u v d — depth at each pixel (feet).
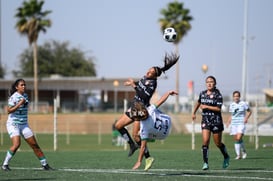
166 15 494.18
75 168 101.04
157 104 86.89
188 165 108.58
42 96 542.57
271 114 294.87
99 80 518.37
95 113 419.95
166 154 141.90
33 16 462.19
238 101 133.28
